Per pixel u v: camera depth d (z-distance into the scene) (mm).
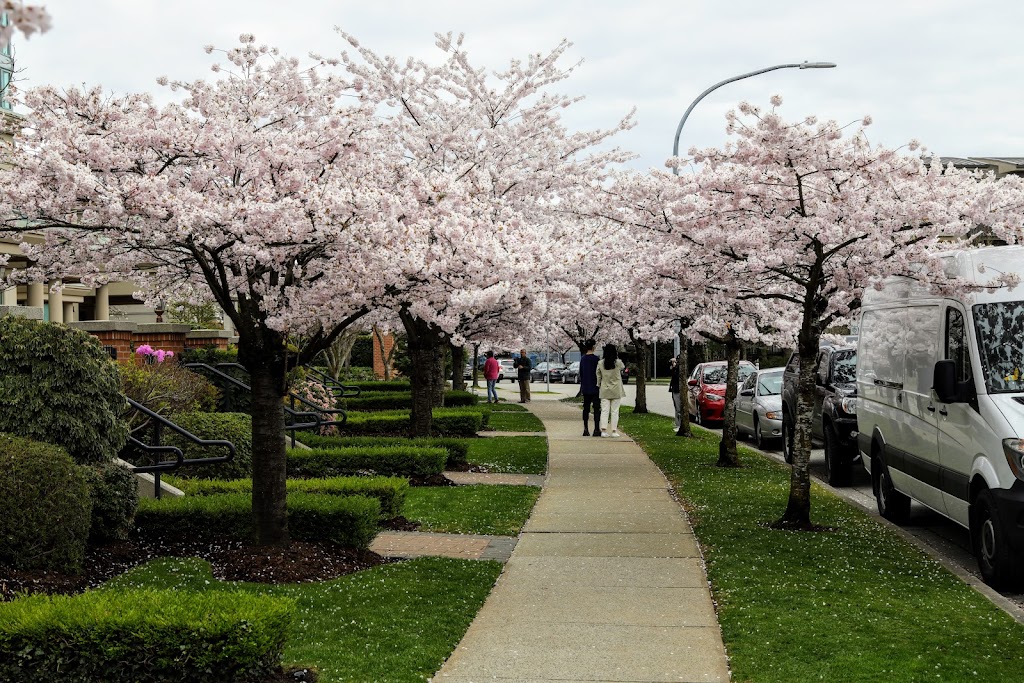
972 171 11281
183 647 5000
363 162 9000
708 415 24234
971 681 5543
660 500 12430
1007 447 7902
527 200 17703
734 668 5828
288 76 9289
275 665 5371
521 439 20000
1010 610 7199
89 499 7363
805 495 10492
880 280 9891
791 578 8102
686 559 9031
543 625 6855
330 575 8000
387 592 7492
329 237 7852
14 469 6832
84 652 5016
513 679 5691
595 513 11477
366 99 10508
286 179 7965
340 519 8680
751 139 9516
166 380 12695
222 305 8414
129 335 19547
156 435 9438
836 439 14242
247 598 5473
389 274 8148
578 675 5762
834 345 15820
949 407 9047
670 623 6906
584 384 20984
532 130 17891
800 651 6121
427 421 16781
